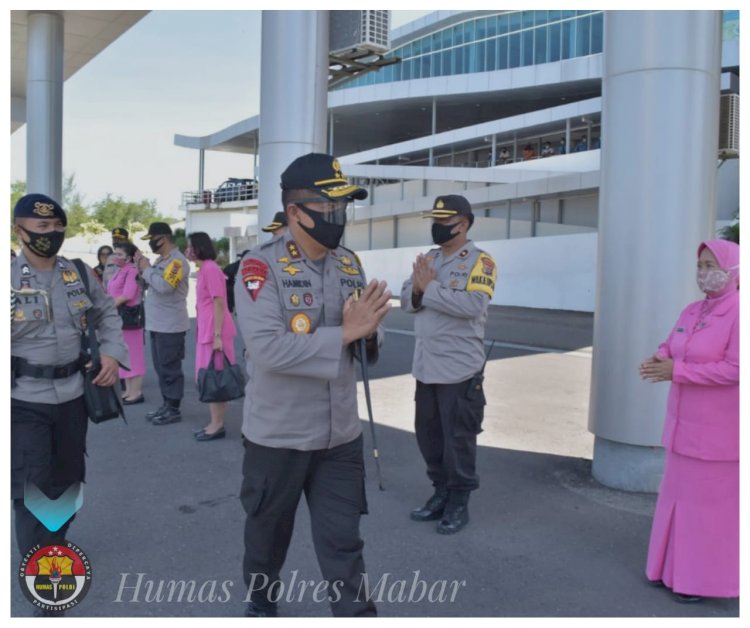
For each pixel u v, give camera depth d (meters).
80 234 45.19
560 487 5.02
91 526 4.25
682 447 3.41
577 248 22.06
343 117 37.53
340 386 2.87
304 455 2.83
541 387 8.77
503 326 16.66
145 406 7.37
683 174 4.56
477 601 3.45
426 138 32.69
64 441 3.39
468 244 4.34
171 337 6.57
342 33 7.92
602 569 3.79
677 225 4.57
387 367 10.09
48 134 13.13
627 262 4.68
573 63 28.92
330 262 2.90
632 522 4.41
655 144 4.56
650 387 4.69
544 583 3.63
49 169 13.19
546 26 32.97
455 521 4.23
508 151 35.16
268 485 2.86
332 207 2.74
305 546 4.02
